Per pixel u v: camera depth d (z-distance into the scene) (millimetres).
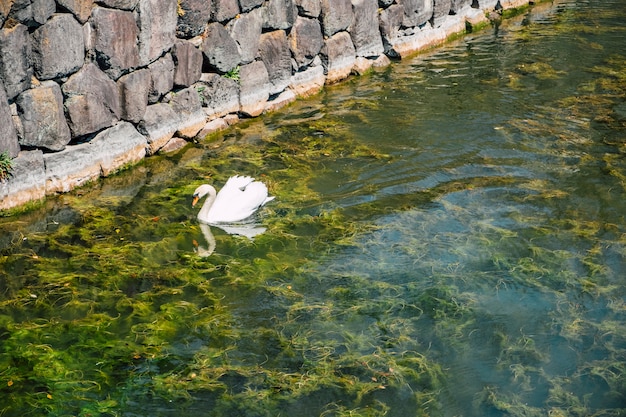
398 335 6781
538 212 8789
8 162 7906
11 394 5922
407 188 9227
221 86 10438
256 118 11086
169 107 9820
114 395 5984
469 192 9164
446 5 14594
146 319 6863
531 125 10984
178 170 9492
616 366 6457
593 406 6031
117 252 7758
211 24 10047
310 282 7496
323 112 11367
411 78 12781
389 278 7578
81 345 6492
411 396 6074
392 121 11039
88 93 8602
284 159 9867
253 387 6125
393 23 13422
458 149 10234
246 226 8422
